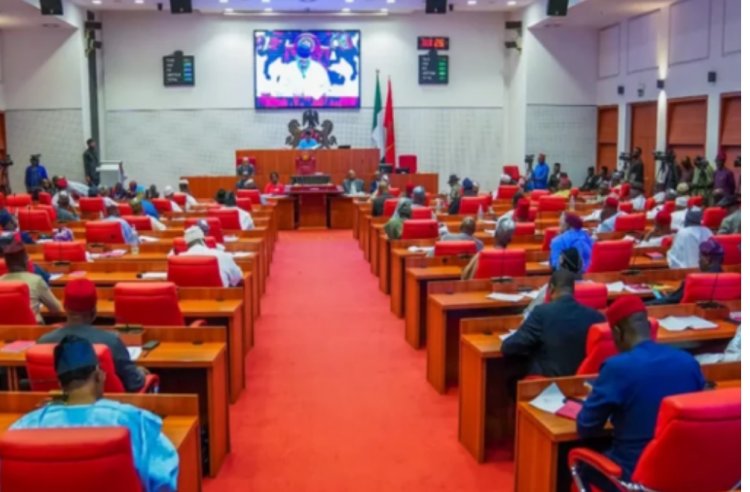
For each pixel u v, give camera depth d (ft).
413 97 72.49
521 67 70.95
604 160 71.41
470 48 72.74
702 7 54.54
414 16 71.67
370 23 71.36
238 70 70.95
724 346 16.98
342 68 71.31
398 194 49.85
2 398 12.22
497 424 17.02
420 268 25.13
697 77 55.47
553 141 71.26
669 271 22.47
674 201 40.16
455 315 20.58
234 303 20.06
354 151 63.21
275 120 71.56
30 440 8.11
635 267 25.43
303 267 40.19
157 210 42.83
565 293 14.92
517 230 31.63
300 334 26.48
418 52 72.02
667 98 59.72
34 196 52.47
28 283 18.38
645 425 10.48
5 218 31.94
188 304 19.81
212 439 15.24
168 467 9.73
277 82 70.95
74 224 37.63
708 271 19.42
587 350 13.79
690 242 24.84
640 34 63.52
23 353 15.10
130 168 71.26
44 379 12.59
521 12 70.69
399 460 16.17
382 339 25.79
